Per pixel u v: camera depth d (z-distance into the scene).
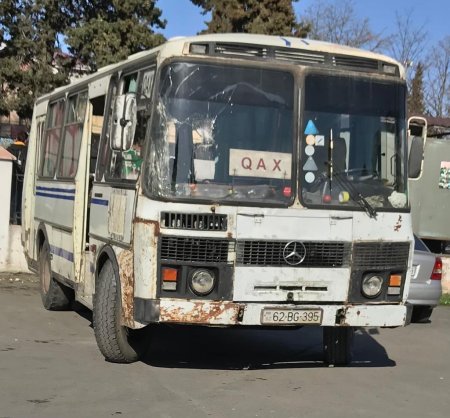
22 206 12.40
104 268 7.25
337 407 6.00
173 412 5.62
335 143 6.54
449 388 7.02
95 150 8.66
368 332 10.31
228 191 6.21
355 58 6.76
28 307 10.51
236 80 6.38
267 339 9.34
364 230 6.53
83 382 6.46
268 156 6.36
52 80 22.06
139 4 22.77
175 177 6.15
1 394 5.97
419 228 15.46
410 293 10.69
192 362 7.58
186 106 6.25
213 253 6.14
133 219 6.34
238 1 25.98
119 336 6.99
